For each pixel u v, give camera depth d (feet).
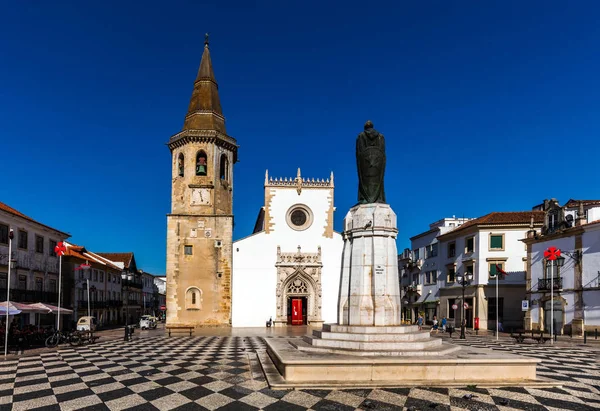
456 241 142.10
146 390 36.35
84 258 149.48
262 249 133.80
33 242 116.67
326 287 135.03
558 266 104.68
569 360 53.98
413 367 36.24
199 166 132.36
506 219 130.11
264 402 31.45
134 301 225.56
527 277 115.03
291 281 134.10
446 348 41.68
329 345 42.24
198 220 129.70
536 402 31.14
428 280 161.38
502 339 91.56
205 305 126.41
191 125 135.85
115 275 192.75
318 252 135.64
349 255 47.16
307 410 29.37
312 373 36.01
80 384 39.14
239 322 129.39
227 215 130.21
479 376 36.73
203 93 139.95
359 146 49.52
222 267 128.57
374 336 41.60
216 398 33.17
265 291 131.75
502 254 127.24
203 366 48.21
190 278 127.13
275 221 136.15
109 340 86.58
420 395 32.37
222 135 135.64
